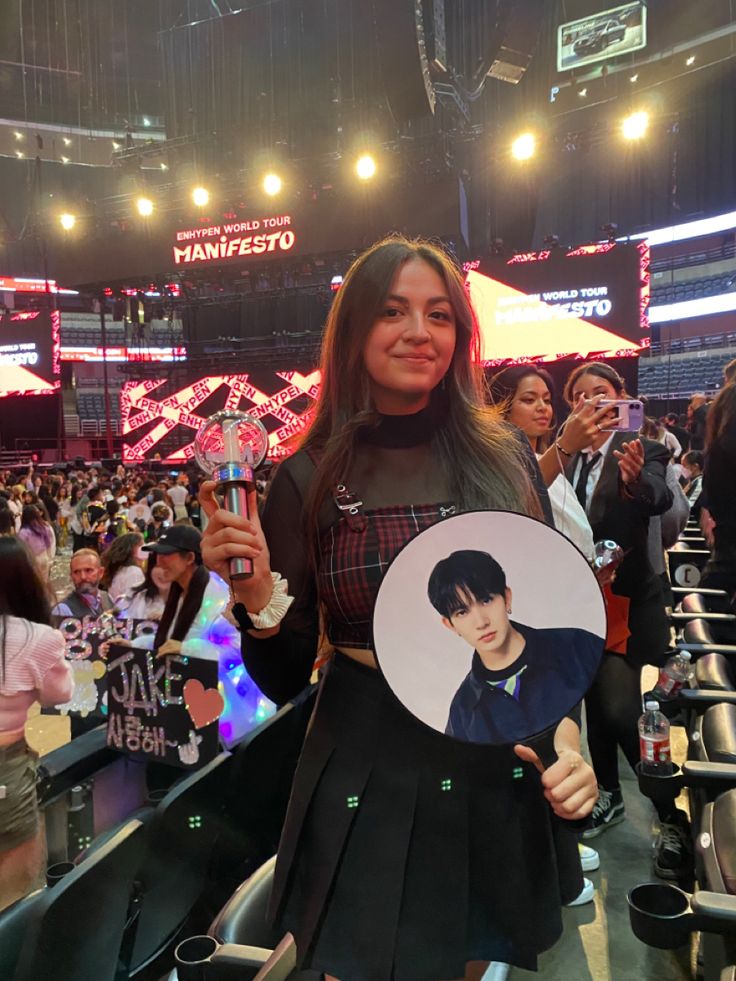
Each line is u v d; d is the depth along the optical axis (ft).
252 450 2.68
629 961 6.33
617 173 69.10
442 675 2.54
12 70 80.18
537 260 41.16
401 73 37.06
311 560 2.85
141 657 7.89
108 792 8.17
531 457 3.24
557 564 2.62
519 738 2.53
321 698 2.90
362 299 2.86
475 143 53.31
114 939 5.23
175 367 62.75
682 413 65.51
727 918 4.18
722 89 61.82
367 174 49.88
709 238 69.26
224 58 62.69
